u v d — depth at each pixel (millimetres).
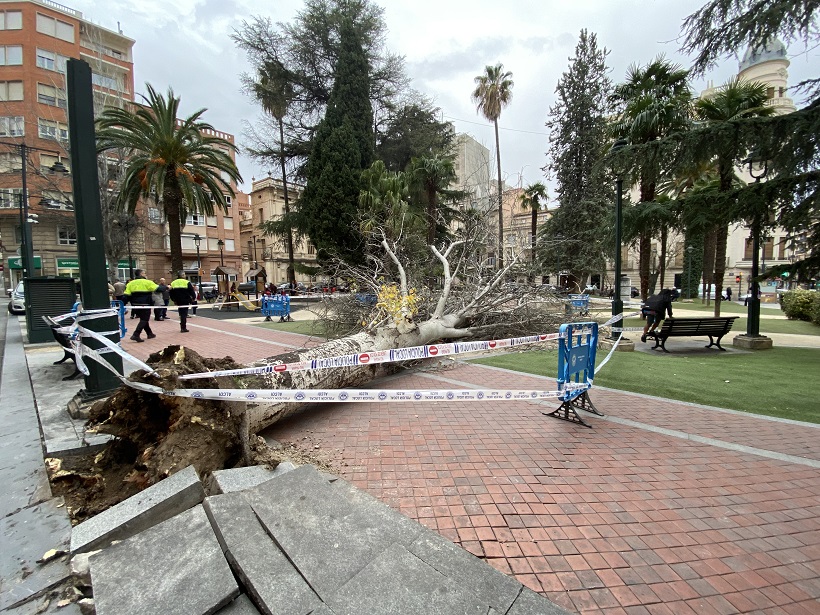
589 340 4789
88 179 4094
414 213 18391
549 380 6297
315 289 16891
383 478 3172
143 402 3145
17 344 8602
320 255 20406
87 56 28891
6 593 1839
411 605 1683
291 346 9359
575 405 4949
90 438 3408
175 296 11758
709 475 3252
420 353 3764
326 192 19781
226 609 1681
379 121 26328
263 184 46406
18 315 16875
